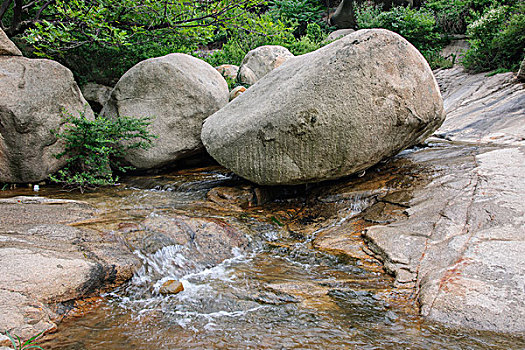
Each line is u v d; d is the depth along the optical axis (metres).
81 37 8.93
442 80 12.95
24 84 6.26
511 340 2.53
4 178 6.24
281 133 5.07
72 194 6.09
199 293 3.35
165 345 2.59
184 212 5.11
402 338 2.63
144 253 3.82
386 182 5.52
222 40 19.66
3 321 2.53
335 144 4.93
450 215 4.18
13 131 6.02
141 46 9.88
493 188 4.52
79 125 6.49
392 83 4.93
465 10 15.63
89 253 3.51
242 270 3.86
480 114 9.05
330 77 4.83
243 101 6.11
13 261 3.01
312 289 3.38
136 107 7.66
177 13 9.51
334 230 4.77
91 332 2.73
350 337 2.66
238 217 5.13
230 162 5.63
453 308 2.85
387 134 5.07
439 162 5.88
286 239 4.72
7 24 9.19
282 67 6.21
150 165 7.53
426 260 3.60
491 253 3.38
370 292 3.30
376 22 15.42
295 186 6.08
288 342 2.62
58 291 2.97
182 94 7.59
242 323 2.88
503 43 11.38
